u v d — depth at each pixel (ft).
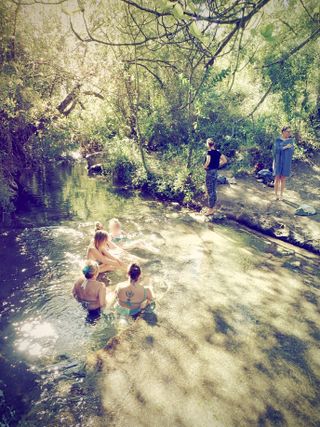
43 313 19.17
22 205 34.71
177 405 14.02
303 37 38.17
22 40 36.45
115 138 47.26
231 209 33.45
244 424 13.37
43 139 40.45
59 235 28.43
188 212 34.37
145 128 47.42
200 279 23.03
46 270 23.29
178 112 47.57
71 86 42.91
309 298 21.39
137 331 18.13
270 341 17.74
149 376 15.38
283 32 37.32
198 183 37.45
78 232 29.12
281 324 19.02
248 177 40.78
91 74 43.29
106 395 14.43
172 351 16.84
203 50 21.61
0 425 13.14
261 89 44.65
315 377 15.74
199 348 17.10
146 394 14.49
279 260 25.76
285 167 33.19
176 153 44.78
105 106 49.44
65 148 44.78
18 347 16.81
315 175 40.11
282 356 16.81
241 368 15.99
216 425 13.25
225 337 17.89
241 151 43.60
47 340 17.33
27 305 19.76
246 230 30.58
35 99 35.22
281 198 35.04
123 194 39.14
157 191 38.37
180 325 18.67
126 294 19.77
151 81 48.24
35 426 13.10
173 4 12.60
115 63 43.16
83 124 49.90
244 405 14.16
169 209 35.14
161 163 43.70
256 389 14.94
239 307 20.31
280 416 13.79
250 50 40.14
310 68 42.60
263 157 43.24
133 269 19.63
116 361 16.16
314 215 31.58
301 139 45.27
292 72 40.45
